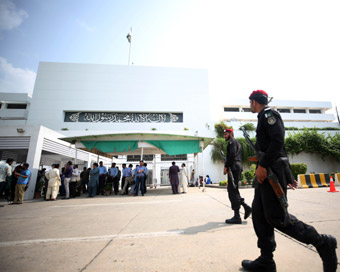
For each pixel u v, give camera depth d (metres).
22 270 1.58
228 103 38.09
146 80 31.52
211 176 23.08
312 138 22.33
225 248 1.94
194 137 10.81
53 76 30.02
